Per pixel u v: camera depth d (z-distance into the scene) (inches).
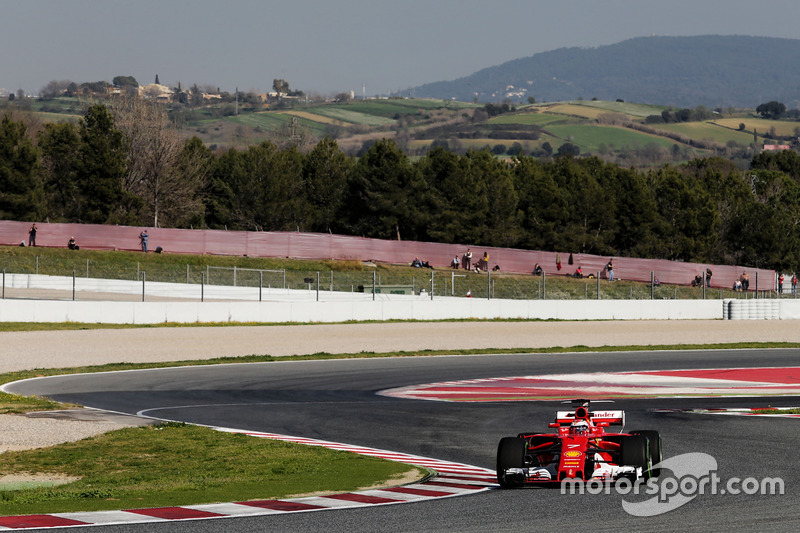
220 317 5246.1
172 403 2773.1
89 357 3914.9
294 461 1835.6
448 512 1299.2
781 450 1866.4
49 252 7544.3
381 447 2011.6
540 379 3425.2
